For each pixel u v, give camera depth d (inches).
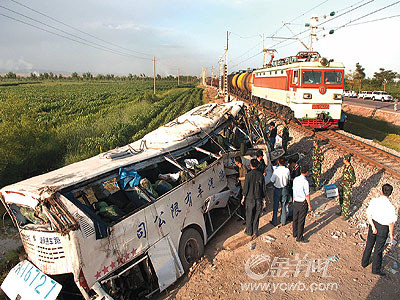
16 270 181.2
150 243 189.2
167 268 195.8
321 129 676.7
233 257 233.8
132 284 192.7
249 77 1259.2
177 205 214.4
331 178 393.1
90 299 154.5
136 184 201.3
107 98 1977.1
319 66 623.5
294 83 658.2
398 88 2084.2
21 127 491.2
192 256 234.2
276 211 277.4
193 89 3567.9
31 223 180.5
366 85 2204.7
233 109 392.5
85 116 1098.7
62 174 190.1
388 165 398.0
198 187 241.1
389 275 205.0
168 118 1069.1
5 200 178.5
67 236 148.3
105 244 161.5
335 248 238.8
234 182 306.3
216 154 299.4
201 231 247.1
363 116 1048.8
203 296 193.2
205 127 315.6
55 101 1833.2
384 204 194.7
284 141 481.1
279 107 852.0
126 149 248.1
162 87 3644.2
